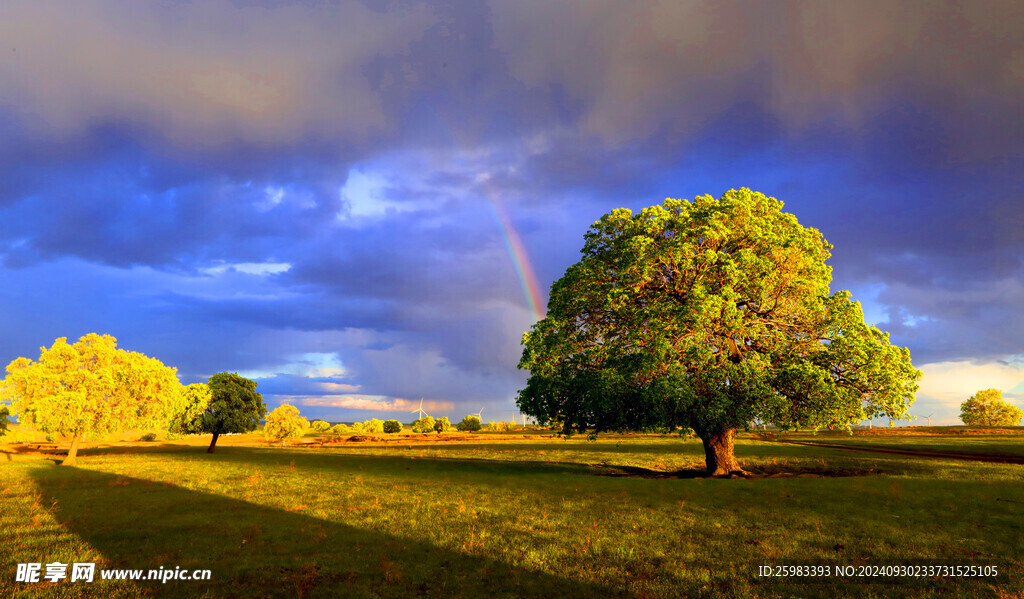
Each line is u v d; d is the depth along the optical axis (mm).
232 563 9984
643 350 27781
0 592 8320
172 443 84875
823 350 28922
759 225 30875
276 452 55781
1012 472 26859
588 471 32000
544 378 31406
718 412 26109
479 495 19078
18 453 53594
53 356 40188
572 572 9406
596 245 34406
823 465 34438
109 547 11219
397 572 9273
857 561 10062
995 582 8820
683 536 12195
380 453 52906
